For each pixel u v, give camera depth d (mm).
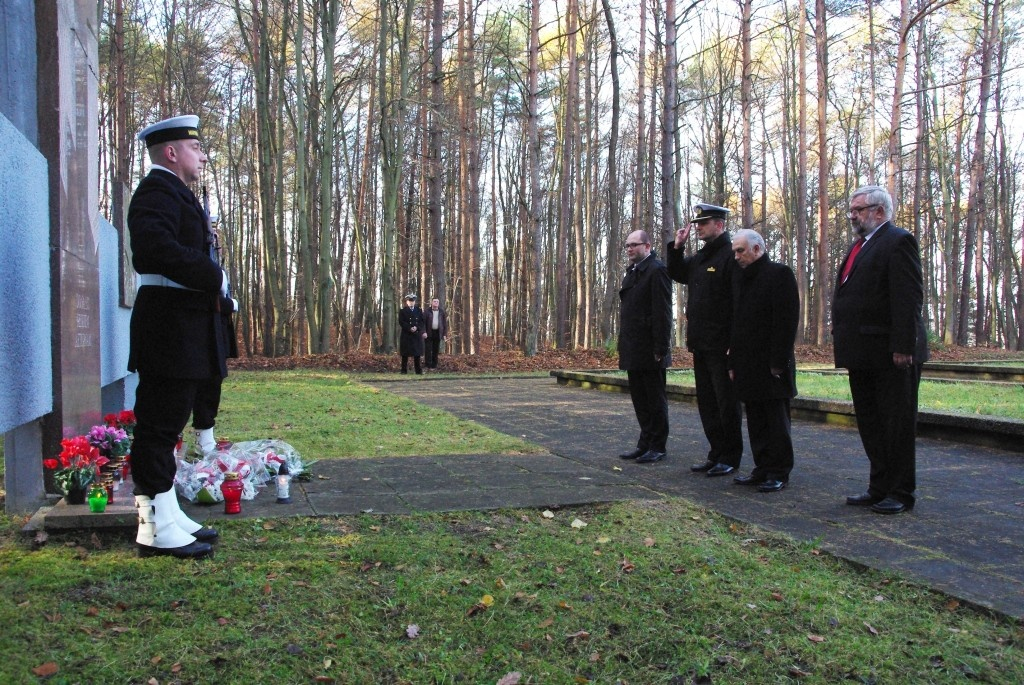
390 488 5422
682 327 41531
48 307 4711
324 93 25266
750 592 3512
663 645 3004
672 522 4629
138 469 3777
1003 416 8164
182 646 2848
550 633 3088
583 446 7836
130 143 26906
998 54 30656
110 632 2955
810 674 2793
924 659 2900
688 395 12383
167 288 3752
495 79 30609
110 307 7363
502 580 3590
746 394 5773
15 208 3961
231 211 37000
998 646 2998
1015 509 5129
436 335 21188
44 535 4016
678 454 7320
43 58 4980
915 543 4316
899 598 3508
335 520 4523
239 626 3035
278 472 5559
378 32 26641
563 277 25844
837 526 4684
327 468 6207
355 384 15836
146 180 3816
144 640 2893
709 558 3957
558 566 3814
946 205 35781
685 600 3408
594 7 27234
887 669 2828
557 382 17109
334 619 3135
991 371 16406
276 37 26984
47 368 4684
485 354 25078
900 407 5031
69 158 5254
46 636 2889
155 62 26172
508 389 15352
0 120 3680
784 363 5648
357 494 5215
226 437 7727
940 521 4812
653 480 6059
